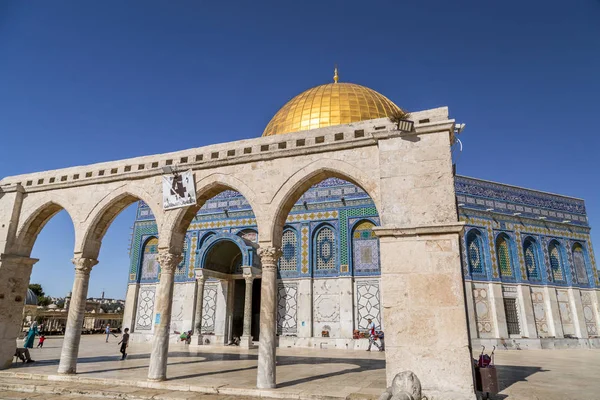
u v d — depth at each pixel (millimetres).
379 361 17625
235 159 12961
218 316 27516
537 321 27484
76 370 13992
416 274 10055
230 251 29062
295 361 17625
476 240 27500
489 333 25859
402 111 11305
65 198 15312
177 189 13398
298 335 25328
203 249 26406
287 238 27469
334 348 24281
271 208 12258
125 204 15109
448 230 10039
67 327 13641
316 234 27000
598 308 29453
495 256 27375
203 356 19250
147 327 28812
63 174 15602
